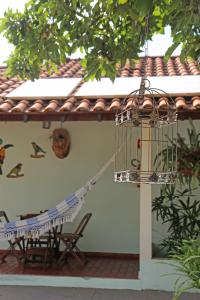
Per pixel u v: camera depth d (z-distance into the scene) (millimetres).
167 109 7039
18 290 8234
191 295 7883
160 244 9305
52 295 7938
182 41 5953
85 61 7016
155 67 12484
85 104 8258
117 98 8453
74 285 8484
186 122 10438
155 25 6266
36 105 8383
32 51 6820
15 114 8438
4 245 11102
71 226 11039
